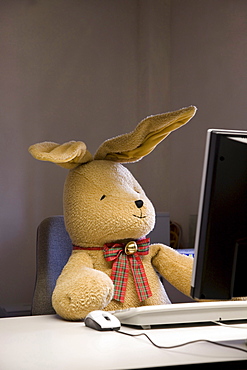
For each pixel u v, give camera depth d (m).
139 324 1.26
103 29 4.09
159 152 3.98
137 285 1.62
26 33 3.89
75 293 1.39
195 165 3.72
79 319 1.40
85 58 4.03
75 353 1.01
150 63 4.00
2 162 3.80
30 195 3.85
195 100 3.74
